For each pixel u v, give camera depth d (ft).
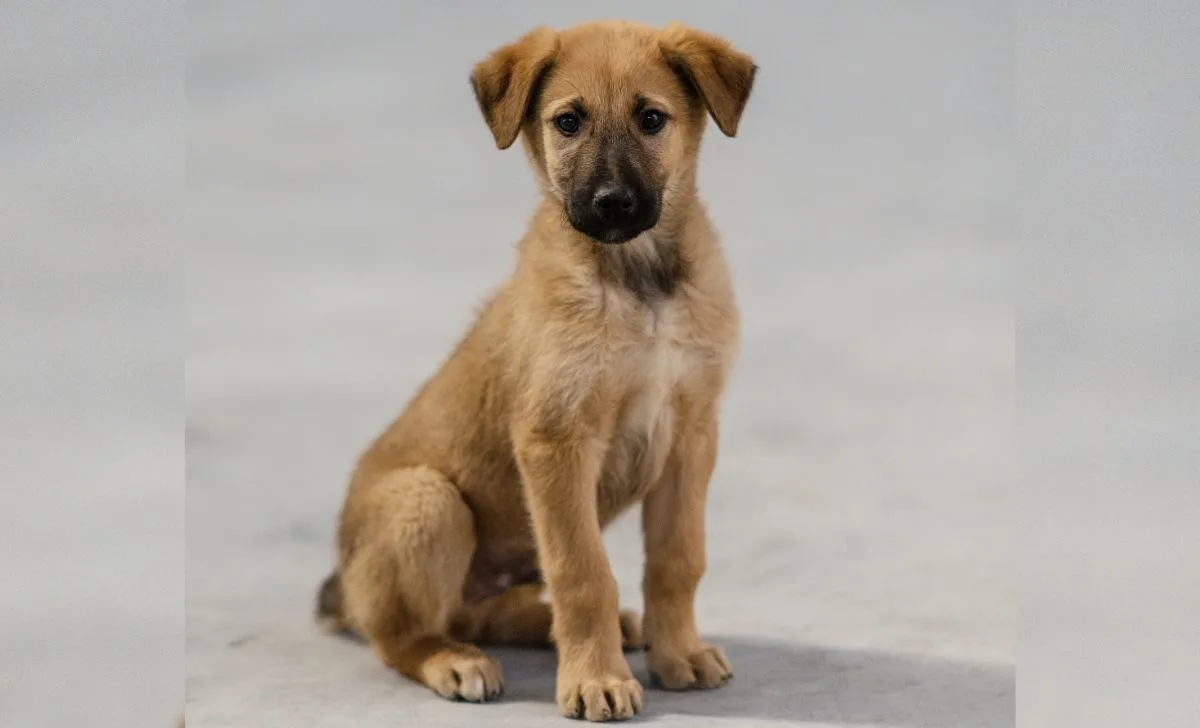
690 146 20.66
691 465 20.56
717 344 20.25
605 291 19.54
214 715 19.72
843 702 19.95
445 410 21.38
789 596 25.13
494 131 20.90
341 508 23.21
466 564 21.56
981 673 21.18
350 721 19.42
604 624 19.57
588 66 20.27
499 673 20.63
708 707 19.81
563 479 19.62
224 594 25.72
